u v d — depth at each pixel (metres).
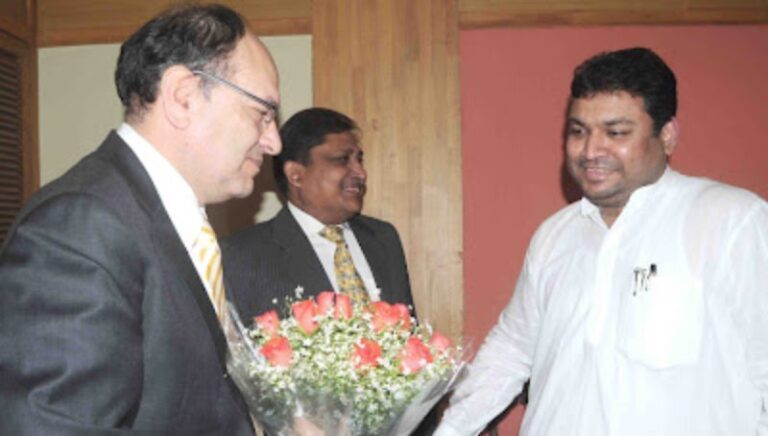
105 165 1.10
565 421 1.57
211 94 1.14
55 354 0.92
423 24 3.19
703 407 1.46
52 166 3.26
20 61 3.17
